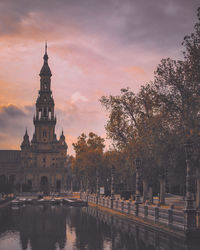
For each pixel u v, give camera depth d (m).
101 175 102.12
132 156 46.66
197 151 32.22
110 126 50.16
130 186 99.19
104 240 25.36
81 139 109.38
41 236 28.22
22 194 153.62
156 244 22.94
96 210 62.47
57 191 199.62
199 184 34.16
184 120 31.53
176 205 50.47
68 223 38.28
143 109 47.59
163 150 37.72
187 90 32.88
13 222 40.41
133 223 37.00
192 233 24.45
